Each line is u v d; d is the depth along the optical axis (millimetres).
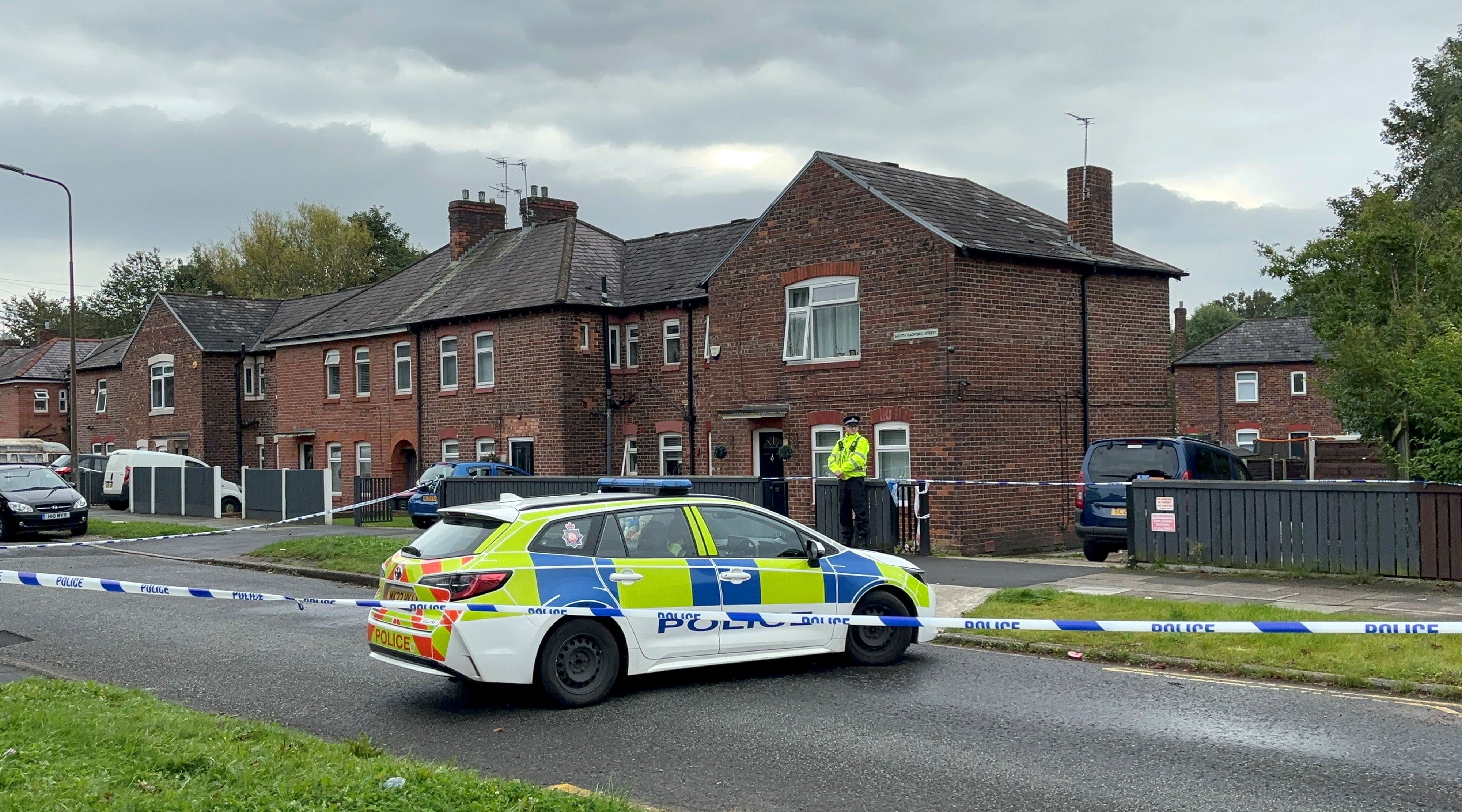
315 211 67438
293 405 38188
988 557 19453
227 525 27641
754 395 23656
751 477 19422
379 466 34469
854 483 17469
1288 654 9719
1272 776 6887
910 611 10492
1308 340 45531
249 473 32406
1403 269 17531
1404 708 8477
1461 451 13258
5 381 59562
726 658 9500
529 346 29531
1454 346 13602
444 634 8555
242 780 6188
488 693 9430
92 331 82062
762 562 9750
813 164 22594
